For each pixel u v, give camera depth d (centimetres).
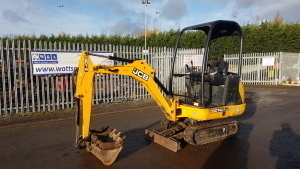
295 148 511
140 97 1080
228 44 2012
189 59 1291
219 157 461
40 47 813
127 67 463
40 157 459
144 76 484
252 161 445
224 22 506
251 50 1983
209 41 480
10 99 785
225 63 536
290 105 973
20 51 785
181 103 529
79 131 436
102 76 998
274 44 1917
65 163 432
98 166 420
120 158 454
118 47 1050
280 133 614
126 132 611
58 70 843
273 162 441
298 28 1888
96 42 2284
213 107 495
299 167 420
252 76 1723
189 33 2188
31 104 856
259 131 631
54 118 741
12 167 418
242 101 568
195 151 489
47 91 834
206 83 542
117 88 1030
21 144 526
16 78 816
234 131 570
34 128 642
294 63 1761
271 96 1196
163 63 1189
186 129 504
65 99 920
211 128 522
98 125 675
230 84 523
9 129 632
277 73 1688
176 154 473
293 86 1582
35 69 797
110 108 891
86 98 424
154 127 655
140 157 458
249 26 2114
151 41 2295
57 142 538
